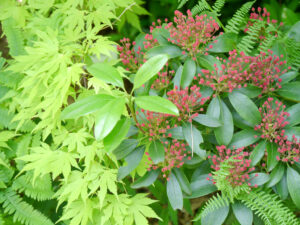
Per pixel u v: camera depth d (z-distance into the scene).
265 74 0.67
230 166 0.60
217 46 0.70
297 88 0.67
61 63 0.65
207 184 0.67
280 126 0.64
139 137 0.66
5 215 0.79
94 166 0.69
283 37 0.77
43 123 0.70
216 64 0.67
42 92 0.72
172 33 0.69
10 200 0.75
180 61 0.74
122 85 0.54
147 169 0.64
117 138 0.52
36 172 0.64
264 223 0.67
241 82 0.67
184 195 0.66
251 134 0.66
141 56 0.77
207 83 0.65
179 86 0.67
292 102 0.71
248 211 0.63
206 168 0.72
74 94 0.70
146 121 0.64
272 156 0.63
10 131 0.79
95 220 0.70
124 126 0.54
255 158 0.64
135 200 0.71
